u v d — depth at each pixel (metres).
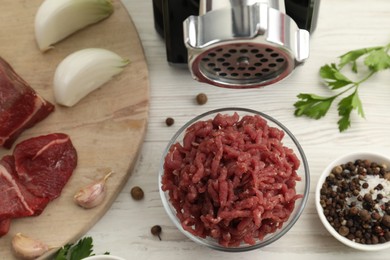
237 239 0.45
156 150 0.52
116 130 0.51
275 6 0.40
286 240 0.49
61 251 0.47
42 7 0.53
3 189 0.48
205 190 0.44
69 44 0.54
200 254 0.49
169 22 0.49
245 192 0.43
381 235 0.47
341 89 0.53
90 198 0.48
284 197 0.45
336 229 0.48
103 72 0.52
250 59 0.41
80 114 0.52
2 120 0.49
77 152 0.50
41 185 0.49
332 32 0.56
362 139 0.52
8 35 0.55
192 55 0.39
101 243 0.49
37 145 0.50
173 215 0.47
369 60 0.52
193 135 0.47
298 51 0.40
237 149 0.45
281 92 0.53
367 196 0.48
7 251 0.48
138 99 0.52
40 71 0.53
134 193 0.50
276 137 0.47
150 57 0.55
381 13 0.56
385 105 0.53
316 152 0.52
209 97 0.53
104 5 0.54
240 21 0.37
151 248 0.49
